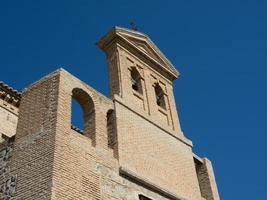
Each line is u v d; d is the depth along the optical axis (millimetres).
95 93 16828
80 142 14586
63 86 15352
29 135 14523
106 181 14547
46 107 14875
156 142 18656
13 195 13047
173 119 21188
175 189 17844
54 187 12297
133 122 18016
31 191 12633
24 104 15938
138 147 17297
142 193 15852
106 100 17359
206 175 21562
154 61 22547
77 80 16234
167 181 17688
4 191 13484
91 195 13516
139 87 20672
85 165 14070
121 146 16391
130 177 15797
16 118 20781
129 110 18281
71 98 15438
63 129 14125
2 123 19844
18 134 15031
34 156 13602
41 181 12648
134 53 21781
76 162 13773
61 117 14359
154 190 16656
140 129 18156
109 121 17312
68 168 13281
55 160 12977
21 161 13898
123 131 17062
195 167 21719
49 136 13773
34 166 13297
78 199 12914
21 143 14531
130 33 21766
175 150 19594
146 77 21516
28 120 15117
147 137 18266
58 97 14797
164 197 16984
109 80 19922
